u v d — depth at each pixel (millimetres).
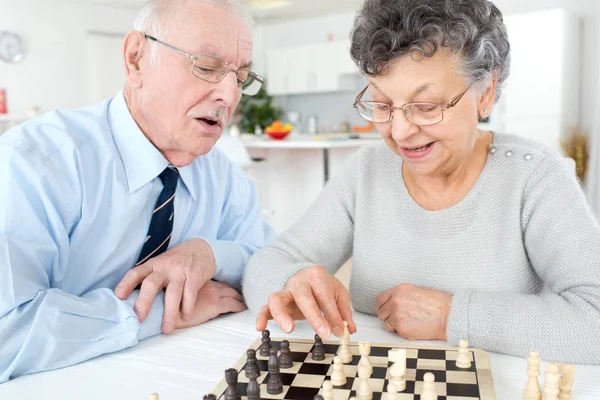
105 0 7477
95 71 7824
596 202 5465
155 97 1211
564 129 5301
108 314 1071
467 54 956
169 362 1002
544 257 1092
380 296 1150
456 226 1162
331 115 8031
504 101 5461
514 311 996
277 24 8539
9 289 1009
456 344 1024
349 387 857
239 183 1591
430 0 927
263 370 926
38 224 1128
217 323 1211
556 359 965
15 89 7168
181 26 1158
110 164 1268
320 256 1297
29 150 1165
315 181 5270
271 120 7777
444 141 1023
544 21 5176
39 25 7297
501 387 879
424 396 781
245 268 1314
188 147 1249
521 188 1117
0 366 971
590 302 976
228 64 1188
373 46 949
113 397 872
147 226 1346
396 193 1236
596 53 5523
